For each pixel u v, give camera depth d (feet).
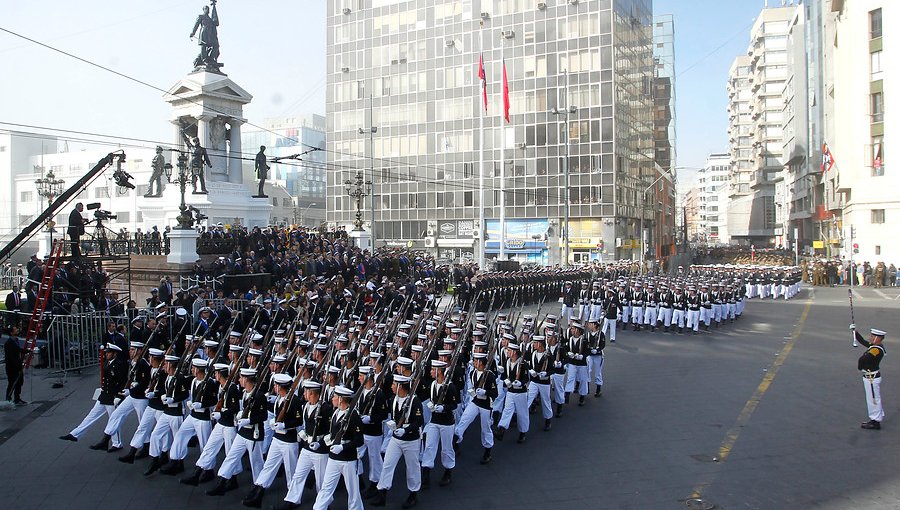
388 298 84.64
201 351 46.62
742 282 123.34
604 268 145.28
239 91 135.54
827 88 214.28
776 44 354.74
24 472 36.83
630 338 87.20
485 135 216.33
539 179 210.79
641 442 42.39
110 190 241.55
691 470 37.01
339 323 57.57
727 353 74.95
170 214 127.34
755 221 389.39
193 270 89.15
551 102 208.54
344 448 29.78
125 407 39.06
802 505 31.96
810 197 257.75
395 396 35.76
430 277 120.57
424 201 226.38
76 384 57.00
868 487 34.14
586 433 44.65
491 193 216.54
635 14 232.32
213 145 133.28
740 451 40.19
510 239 214.69
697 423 46.50
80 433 39.70
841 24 188.55
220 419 34.37
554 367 47.70
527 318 56.95
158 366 38.52
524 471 37.35
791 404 51.24
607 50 201.46
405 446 32.14
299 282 84.94
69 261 77.36
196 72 132.46
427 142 225.35
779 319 107.34
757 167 383.65
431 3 223.51
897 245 167.73
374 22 233.14
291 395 32.19
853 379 60.18
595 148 204.44
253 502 32.01
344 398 30.50
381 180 232.53
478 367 39.75
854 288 166.71
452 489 34.73
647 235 254.47
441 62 222.48
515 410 42.45
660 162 332.39
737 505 32.07
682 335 89.86
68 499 33.04
